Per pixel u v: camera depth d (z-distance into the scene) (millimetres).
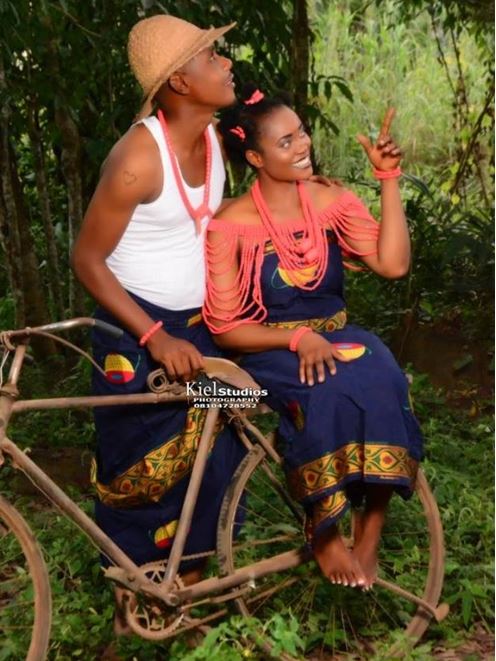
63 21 6113
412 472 3799
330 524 3738
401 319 7016
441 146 10445
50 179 8094
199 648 3748
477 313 6859
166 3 5809
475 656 4141
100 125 6578
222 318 3826
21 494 5391
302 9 6859
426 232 7176
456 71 10828
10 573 4480
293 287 3838
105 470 3887
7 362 6750
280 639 3801
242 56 9734
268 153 3783
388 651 4039
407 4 8523
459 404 6488
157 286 3717
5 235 6711
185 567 3969
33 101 6551
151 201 3615
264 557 4359
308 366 3742
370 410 3705
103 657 4039
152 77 3588
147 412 3777
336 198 3932
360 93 10695
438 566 4238
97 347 3787
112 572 3713
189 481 3873
